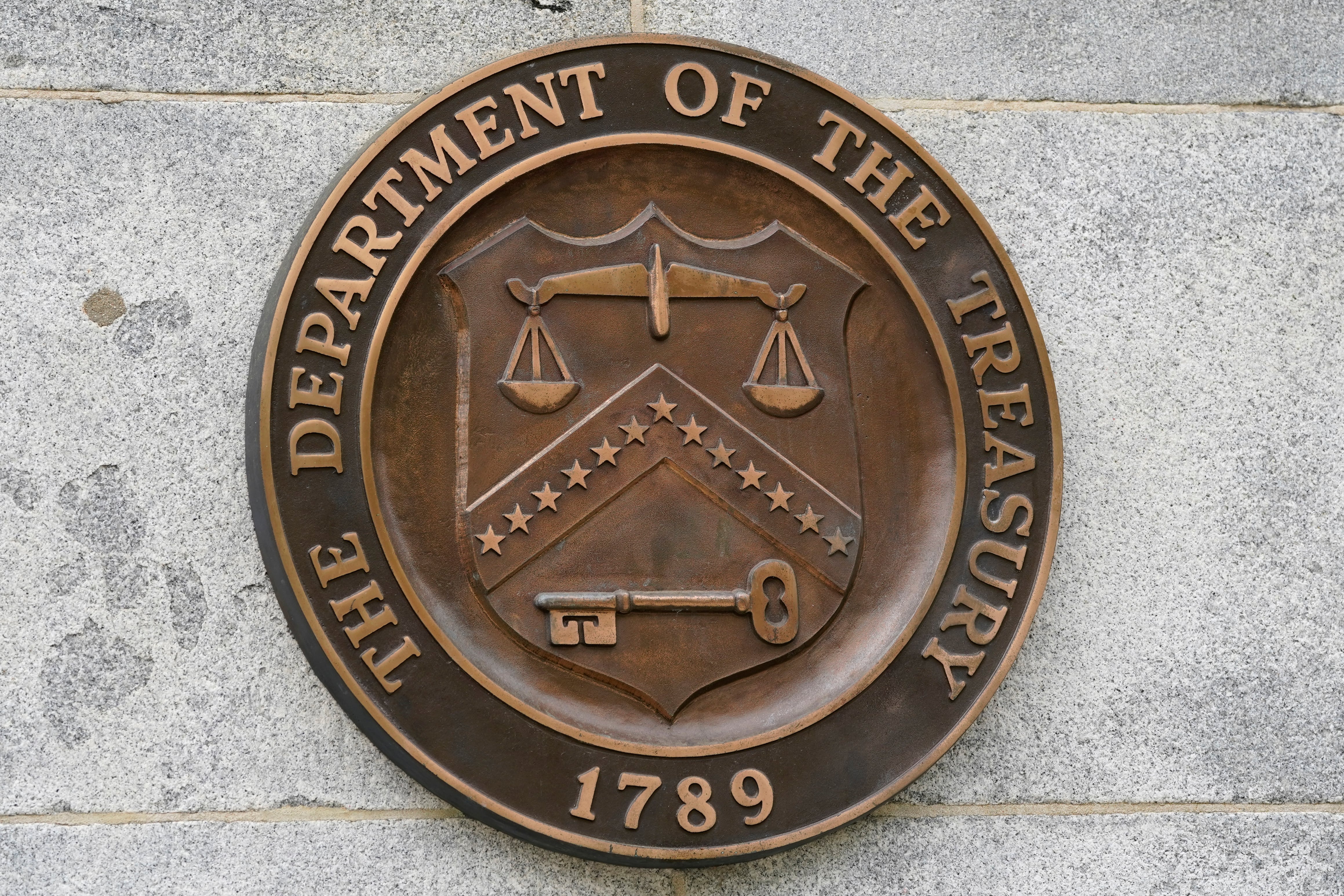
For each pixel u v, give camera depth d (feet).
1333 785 8.84
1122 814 8.66
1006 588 8.33
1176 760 8.75
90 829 7.82
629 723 8.00
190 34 8.41
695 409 8.30
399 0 8.63
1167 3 9.41
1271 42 9.48
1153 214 9.23
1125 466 9.02
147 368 8.14
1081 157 9.20
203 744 7.93
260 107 8.42
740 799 7.91
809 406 8.41
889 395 8.57
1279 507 9.09
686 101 8.41
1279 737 8.86
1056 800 8.62
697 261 8.43
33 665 7.88
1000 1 9.23
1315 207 9.38
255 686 7.99
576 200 8.39
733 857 7.84
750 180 8.52
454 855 8.00
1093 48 9.30
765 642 8.14
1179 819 8.70
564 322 8.25
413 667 7.68
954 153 9.09
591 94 8.29
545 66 8.25
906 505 8.50
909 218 8.57
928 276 8.55
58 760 7.84
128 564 7.99
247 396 7.89
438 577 7.95
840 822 7.97
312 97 8.48
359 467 7.76
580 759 7.81
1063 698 8.73
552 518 8.07
